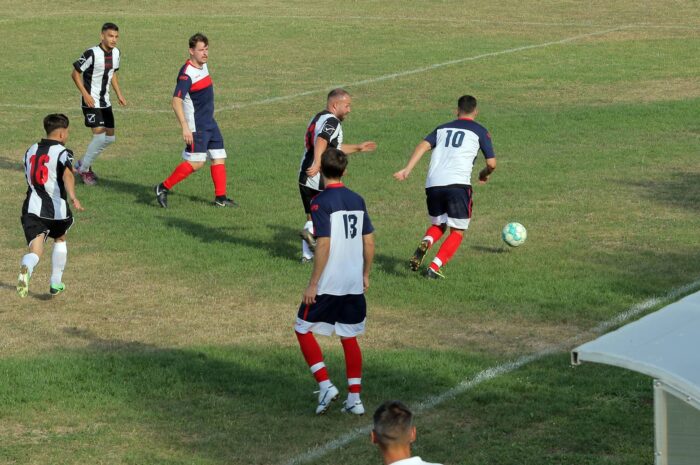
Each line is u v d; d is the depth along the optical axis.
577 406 19.42
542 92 60.28
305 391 20.52
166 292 27.41
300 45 79.31
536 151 44.66
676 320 13.77
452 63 70.62
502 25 87.88
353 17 92.25
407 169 27.84
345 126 51.22
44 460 17.55
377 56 74.25
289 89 63.00
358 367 19.52
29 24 88.31
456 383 20.72
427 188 28.00
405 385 20.58
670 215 34.03
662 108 53.34
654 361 12.42
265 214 35.50
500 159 43.22
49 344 23.61
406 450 11.70
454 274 28.34
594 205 35.56
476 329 24.16
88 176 40.12
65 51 76.31
